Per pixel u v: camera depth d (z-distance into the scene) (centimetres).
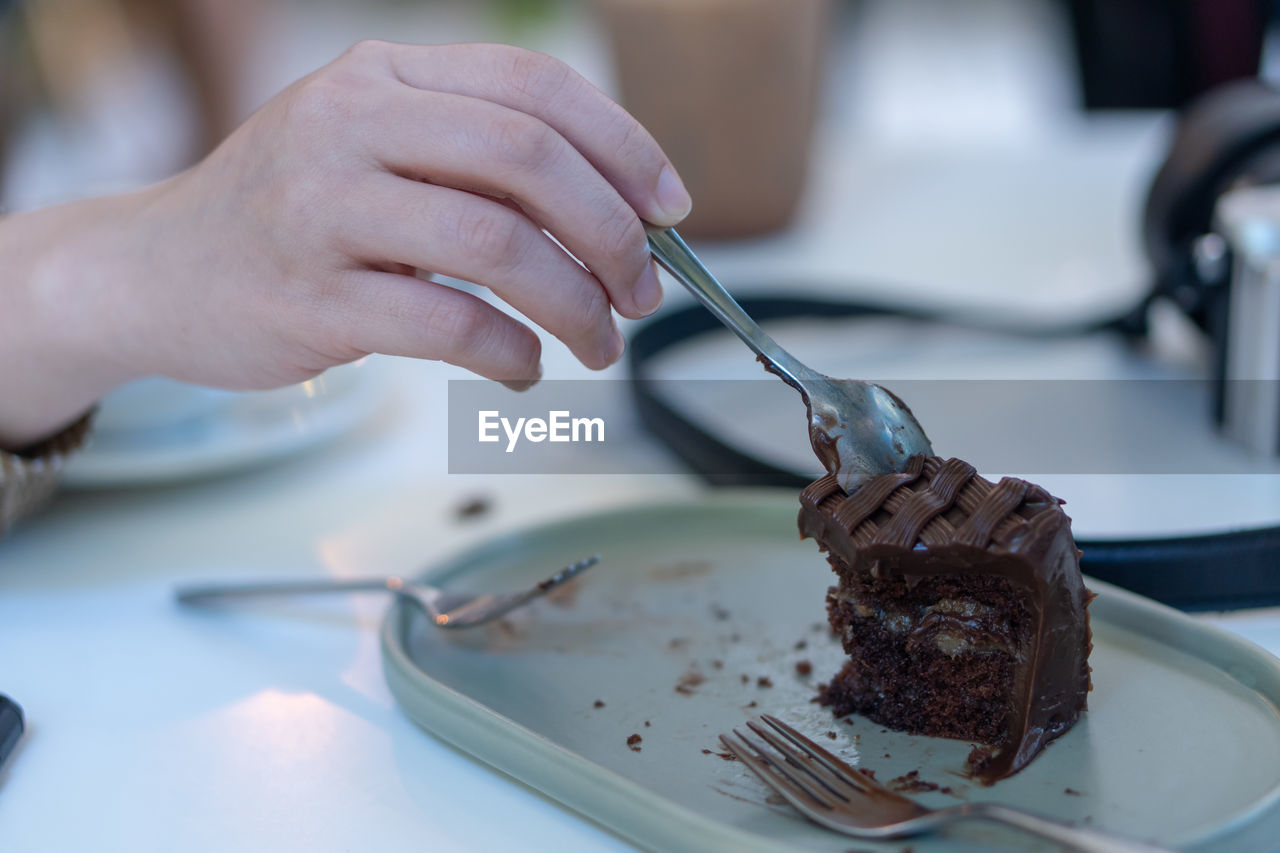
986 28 269
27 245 62
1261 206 72
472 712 52
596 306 54
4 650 60
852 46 230
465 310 54
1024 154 148
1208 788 48
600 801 48
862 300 89
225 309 57
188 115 178
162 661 59
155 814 51
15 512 67
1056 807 48
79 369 63
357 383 83
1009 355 86
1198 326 78
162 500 74
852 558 53
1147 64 164
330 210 53
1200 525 64
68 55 179
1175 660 54
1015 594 51
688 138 107
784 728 51
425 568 62
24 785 52
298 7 237
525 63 53
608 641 59
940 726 53
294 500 73
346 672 58
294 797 51
